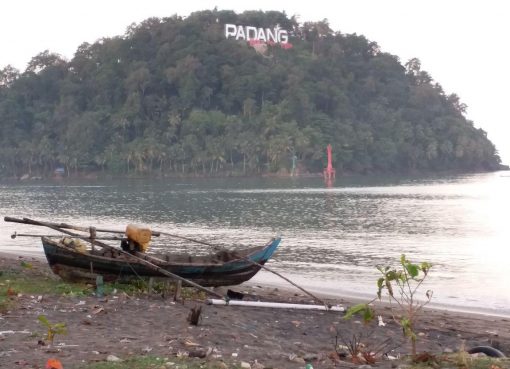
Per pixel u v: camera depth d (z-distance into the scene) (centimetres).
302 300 1841
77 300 1443
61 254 1622
